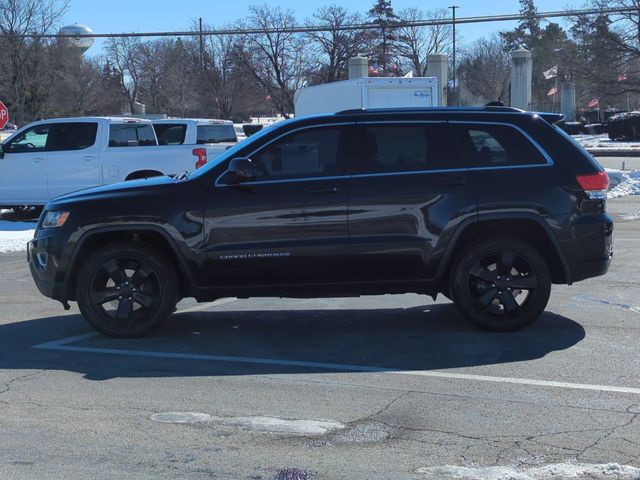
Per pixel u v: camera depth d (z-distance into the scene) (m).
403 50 66.50
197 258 7.11
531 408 5.39
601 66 44.97
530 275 7.29
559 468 4.38
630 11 39.38
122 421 5.23
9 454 4.70
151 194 7.16
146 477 4.36
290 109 56.31
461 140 7.25
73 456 4.66
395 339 7.33
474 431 4.98
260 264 7.12
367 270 7.17
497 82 72.00
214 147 16.95
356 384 5.98
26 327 8.01
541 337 7.26
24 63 43.38
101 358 6.79
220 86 56.25
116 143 16.91
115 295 7.35
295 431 5.02
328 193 7.07
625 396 5.61
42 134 17.08
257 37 55.16
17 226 16.92
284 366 6.49
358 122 7.25
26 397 5.76
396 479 4.28
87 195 7.34
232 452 4.70
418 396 5.67
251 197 7.09
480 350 6.87
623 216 17.03
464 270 7.26
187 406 5.52
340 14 55.19
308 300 9.24
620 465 4.41
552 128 7.38
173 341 7.36
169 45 62.56
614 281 9.89
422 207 7.10
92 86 53.59
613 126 49.22
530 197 7.13
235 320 8.23
